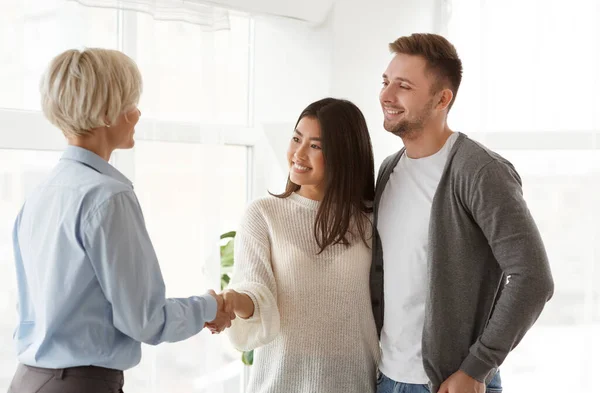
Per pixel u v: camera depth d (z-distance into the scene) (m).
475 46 3.13
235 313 1.93
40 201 1.48
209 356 2.56
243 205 3.03
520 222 1.71
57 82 1.43
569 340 3.02
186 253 2.45
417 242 1.86
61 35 2.04
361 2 2.85
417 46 1.88
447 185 1.81
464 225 1.80
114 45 2.17
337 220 1.93
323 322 1.91
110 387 1.47
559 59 2.98
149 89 2.26
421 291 1.87
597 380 2.99
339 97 2.78
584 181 2.97
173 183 2.40
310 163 1.97
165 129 2.32
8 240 2.04
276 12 2.59
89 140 1.50
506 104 3.06
